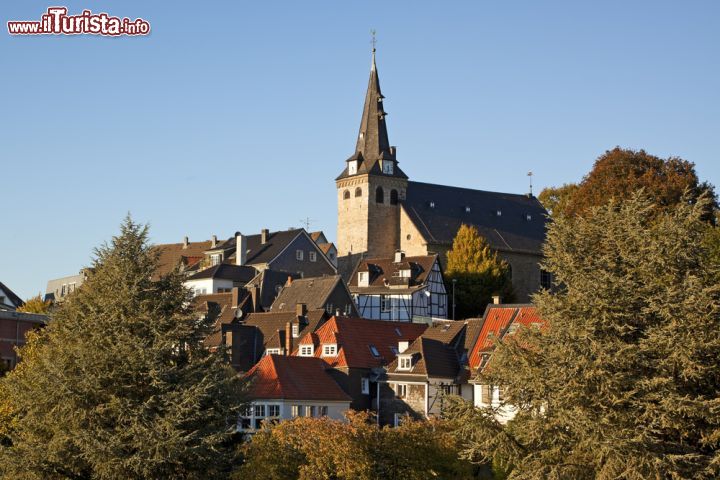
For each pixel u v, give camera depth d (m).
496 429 42.84
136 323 49.62
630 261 43.34
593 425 39.50
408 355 78.25
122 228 51.59
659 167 105.75
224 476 50.41
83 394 47.12
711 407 39.28
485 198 151.38
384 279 121.94
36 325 75.69
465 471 56.50
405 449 54.75
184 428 47.91
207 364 50.69
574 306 42.75
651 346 40.88
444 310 121.62
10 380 50.94
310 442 53.47
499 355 43.81
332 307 105.06
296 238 135.25
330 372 80.31
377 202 141.62
